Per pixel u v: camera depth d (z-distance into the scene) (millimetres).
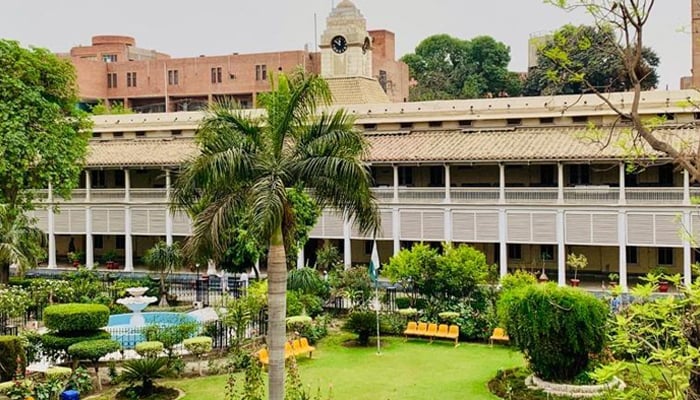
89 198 53500
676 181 44344
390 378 26750
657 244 41406
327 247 48656
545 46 13984
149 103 94688
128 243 52844
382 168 50938
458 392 24766
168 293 42719
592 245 43906
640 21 12672
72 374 24859
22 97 39312
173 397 24516
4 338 24984
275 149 19844
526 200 44219
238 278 44312
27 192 43844
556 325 23516
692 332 11844
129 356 28141
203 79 91500
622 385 22703
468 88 97188
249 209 18984
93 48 106188
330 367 28422
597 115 45219
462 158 44594
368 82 58969
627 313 13836
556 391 23953
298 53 87625
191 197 20172
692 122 42781
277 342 19391
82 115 43906
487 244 49000
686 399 11383
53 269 53844
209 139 19984
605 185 45344
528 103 48219
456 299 34406
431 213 46438
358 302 37094
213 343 29562
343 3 58969
